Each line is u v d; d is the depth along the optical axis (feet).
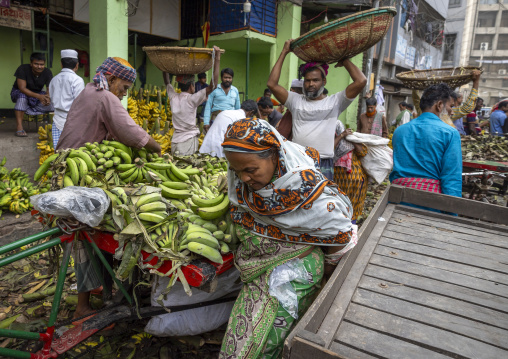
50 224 6.88
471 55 180.34
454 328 4.86
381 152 12.67
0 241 12.41
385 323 4.92
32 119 23.27
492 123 29.43
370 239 7.72
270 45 34.47
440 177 10.10
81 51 35.53
